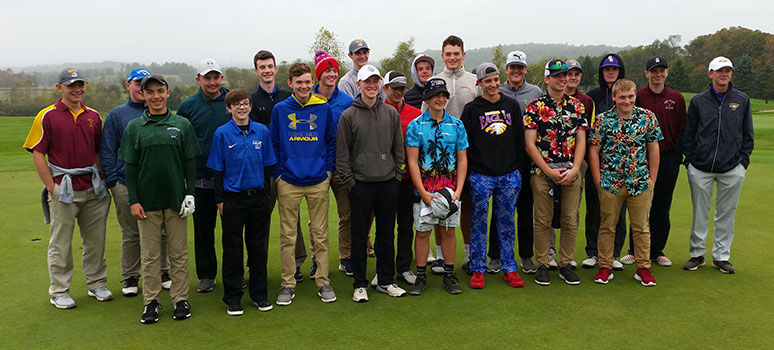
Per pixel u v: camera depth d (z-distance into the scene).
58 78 3.95
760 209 6.77
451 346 3.24
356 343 3.31
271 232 6.30
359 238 4.18
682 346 3.21
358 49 5.52
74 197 4.00
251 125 3.98
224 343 3.35
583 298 4.09
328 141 4.32
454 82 5.14
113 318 3.80
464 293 4.27
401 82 4.53
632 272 4.77
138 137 3.65
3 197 8.23
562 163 4.40
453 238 4.31
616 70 4.90
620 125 4.33
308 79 4.08
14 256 5.25
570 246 4.54
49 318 3.79
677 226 6.26
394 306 4.00
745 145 4.64
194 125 4.35
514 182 4.41
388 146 4.19
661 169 4.82
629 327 3.50
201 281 4.45
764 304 3.87
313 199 4.21
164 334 3.51
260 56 4.62
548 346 3.22
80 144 4.05
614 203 4.37
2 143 18.92
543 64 48.94
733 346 3.20
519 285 4.40
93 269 4.23
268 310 3.94
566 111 4.41
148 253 3.75
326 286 4.21
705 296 4.06
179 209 3.77
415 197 4.37
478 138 4.38
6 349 3.27
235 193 3.86
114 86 85.31
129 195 3.70
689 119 4.79
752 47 97.00
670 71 82.06
